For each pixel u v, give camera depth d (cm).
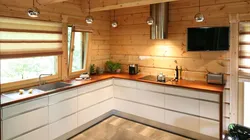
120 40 485
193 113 327
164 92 355
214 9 346
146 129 372
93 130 366
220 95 296
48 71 367
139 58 457
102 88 400
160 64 426
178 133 354
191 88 322
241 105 335
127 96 407
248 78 322
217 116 304
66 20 377
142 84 381
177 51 398
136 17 450
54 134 307
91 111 377
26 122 266
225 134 346
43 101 287
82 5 408
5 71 304
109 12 493
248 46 316
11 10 290
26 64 332
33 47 319
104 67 495
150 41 435
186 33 369
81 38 430
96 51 466
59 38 365
